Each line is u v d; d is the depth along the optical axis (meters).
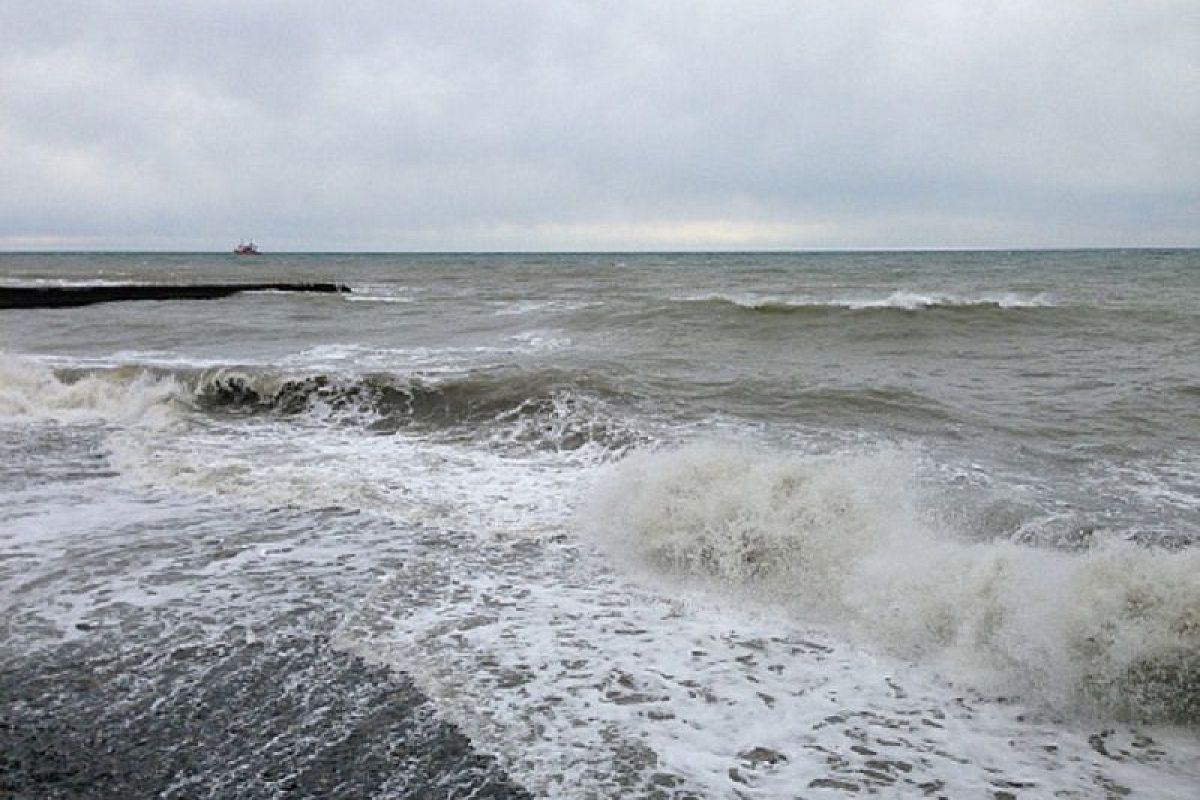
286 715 3.50
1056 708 3.68
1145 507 6.22
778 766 3.20
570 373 10.84
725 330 16.81
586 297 28.17
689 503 5.67
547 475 7.32
